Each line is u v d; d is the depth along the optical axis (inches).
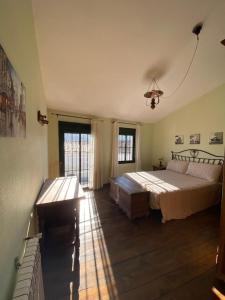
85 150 182.1
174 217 109.7
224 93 139.6
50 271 67.0
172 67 111.6
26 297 25.4
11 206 30.6
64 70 104.1
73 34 78.7
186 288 59.8
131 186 120.6
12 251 31.1
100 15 71.1
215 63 112.0
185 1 69.5
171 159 197.0
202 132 158.9
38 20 70.7
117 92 137.3
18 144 36.7
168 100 163.3
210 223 107.3
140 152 218.7
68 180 106.7
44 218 70.3
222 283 61.7
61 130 165.8
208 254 78.1
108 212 121.9
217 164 141.8
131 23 75.7
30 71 58.3
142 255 76.9
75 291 58.4
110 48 88.8
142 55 96.4
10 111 30.3
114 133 192.2
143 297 56.4
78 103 151.9
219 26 84.7
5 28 28.9
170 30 82.1
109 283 61.7
